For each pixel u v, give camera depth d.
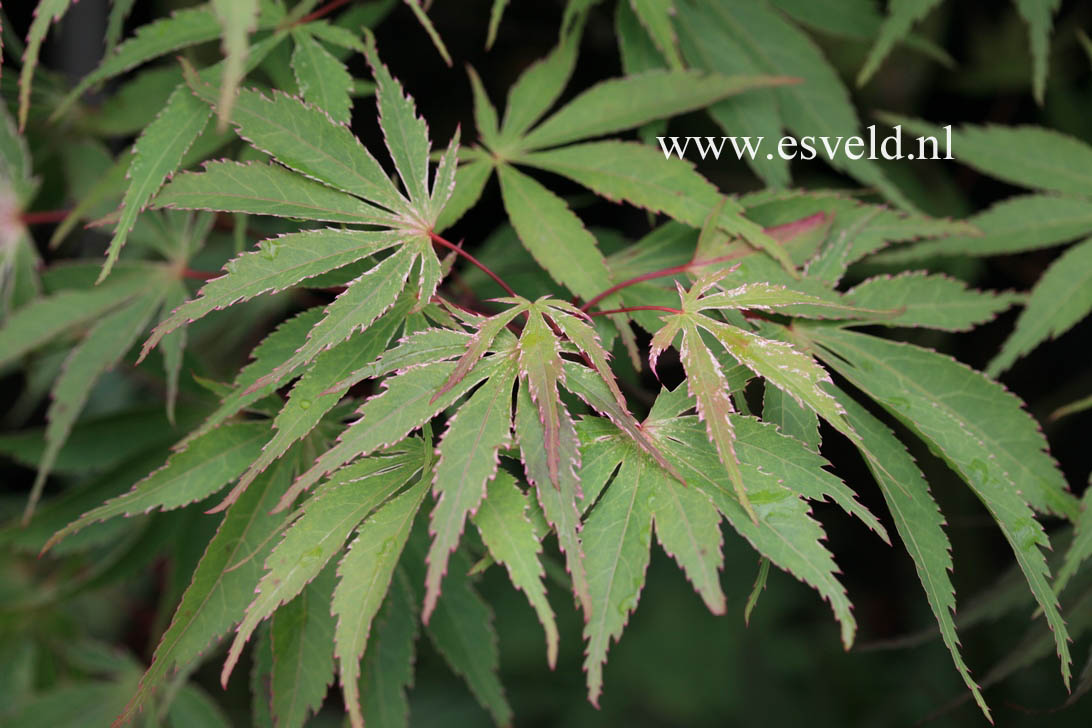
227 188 0.62
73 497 0.75
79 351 0.71
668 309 0.62
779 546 0.60
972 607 0.70
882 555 1.37
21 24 0.75
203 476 0.64
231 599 0.63
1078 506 0.65
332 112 0.65
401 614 0.69
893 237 0.67
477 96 0.70
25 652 0.93
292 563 0.60
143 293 0.72
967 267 0.88
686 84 0.69
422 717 1.34
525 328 0.61
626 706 1.32
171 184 0.62
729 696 1.30
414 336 0.61
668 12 0.69
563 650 1.33
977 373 0.66
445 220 0.67
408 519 0.60
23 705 0.86
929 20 0.95
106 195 0.69
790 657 1.34
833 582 0.59
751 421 0.61
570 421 0.60
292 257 0.61
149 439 0.77
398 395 0.60
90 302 0.72
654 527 0.60
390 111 0.63
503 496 0.60
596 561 0.60
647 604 1.36
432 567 0.58
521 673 1.34
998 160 0.74
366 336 0.62
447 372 0.60
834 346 0.65
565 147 0.69
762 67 0.73
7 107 0.73
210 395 0.78
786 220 0.68
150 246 0.73
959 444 0.63
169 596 0.74
